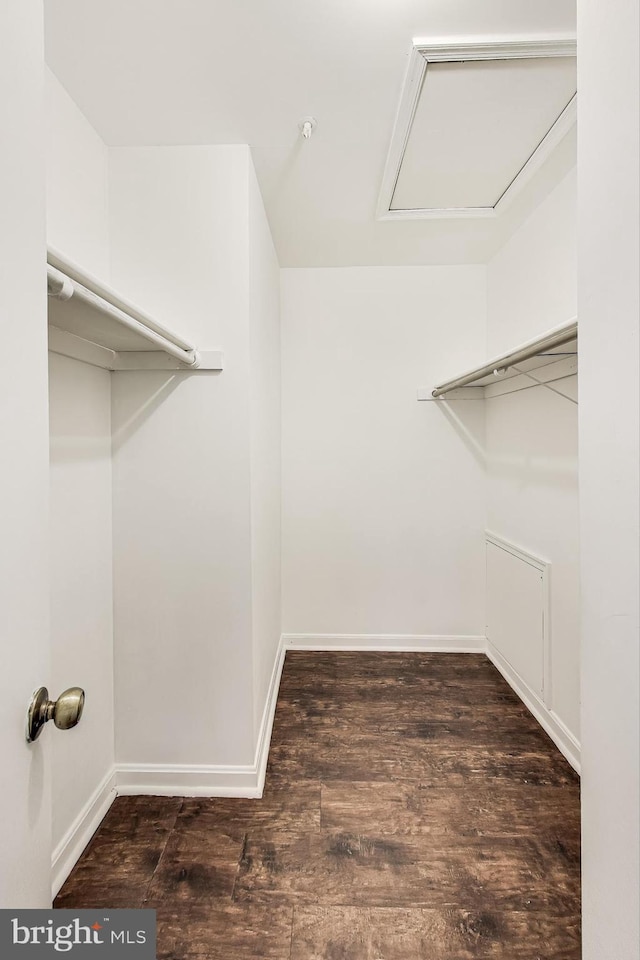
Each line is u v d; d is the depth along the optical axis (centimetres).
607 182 66
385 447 277
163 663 163
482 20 113
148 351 155
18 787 54
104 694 157
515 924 114
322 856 133
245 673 163
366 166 173
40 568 58
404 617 280
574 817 148
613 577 66
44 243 59
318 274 273
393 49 121
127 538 162
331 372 276
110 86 133
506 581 241
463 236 235
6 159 52
